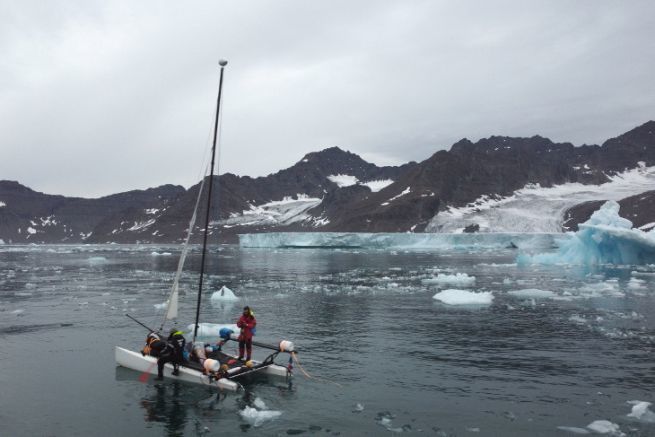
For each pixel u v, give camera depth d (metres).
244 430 10.54
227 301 30.44
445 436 10.20
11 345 18.50
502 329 21.16
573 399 12.34
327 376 14.40
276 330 21.23
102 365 15.71
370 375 14.46
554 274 50.72
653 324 22.00
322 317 24.48
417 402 12.16
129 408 11.88
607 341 18.67
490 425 10.73
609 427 10.51
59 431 10.56
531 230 194.00
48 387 13.47
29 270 61.59
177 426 10.80
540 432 10.34
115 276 51.38
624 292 33.59
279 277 49.06
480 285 39.62
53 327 22.02
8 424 10.93
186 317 24.75
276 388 13.32
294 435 10.27
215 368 13.37
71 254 127.12
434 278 43.53
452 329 21.27
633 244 64.12
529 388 13.19
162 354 14.25
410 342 18.78
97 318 24.38
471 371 14.81
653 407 11.73
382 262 76.88
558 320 23.22
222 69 16.61
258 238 164.50
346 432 10.41
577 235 70.06
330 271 57.41
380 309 26.97
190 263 77.12
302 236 153.50
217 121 16.45
